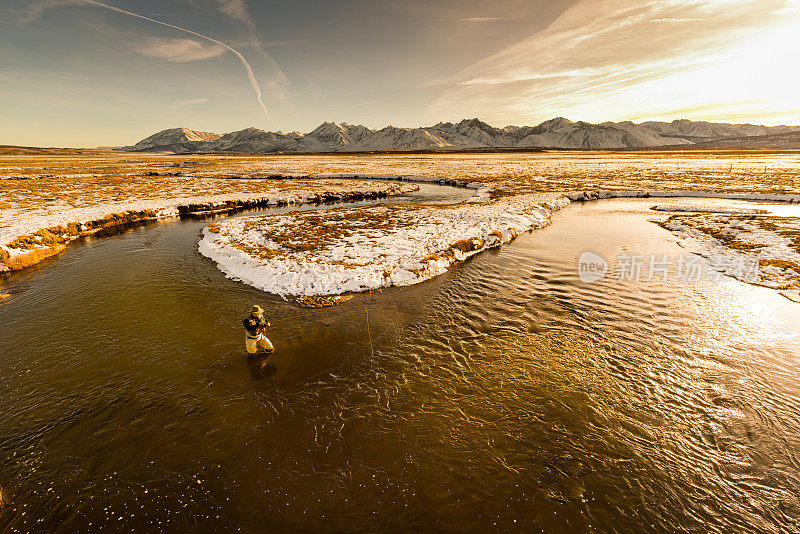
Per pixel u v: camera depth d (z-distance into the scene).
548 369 8.94
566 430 7.02
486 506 5.59
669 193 40.66
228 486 5.91
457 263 17.47
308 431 6.99
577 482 5.97
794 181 47.16
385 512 5.50
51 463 6.32
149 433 6.97
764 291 13.52
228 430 7.03
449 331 10.86
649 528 5.28
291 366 9.07
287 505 5.60
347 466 6.25
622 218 28.75
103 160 143.50
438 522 5.35
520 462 6.34
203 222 28.56
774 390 8.07
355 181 57.97
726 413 7.39
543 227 25.59
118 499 5.70
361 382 8.46
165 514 5.48
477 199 37.41
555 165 93.12
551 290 14.08
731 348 9.80
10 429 7.05
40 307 12.43
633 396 7.94
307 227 24.05
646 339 10.33
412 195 44.22
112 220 27.14
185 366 9.05
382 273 14.96
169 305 12.55
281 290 13.63
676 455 6.45
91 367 9.00
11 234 19.86
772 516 5.42
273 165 97.12
